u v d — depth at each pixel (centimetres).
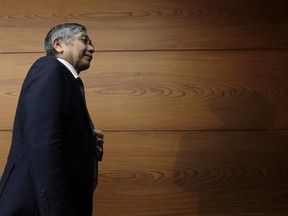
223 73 202
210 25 206
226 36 205
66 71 133
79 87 142
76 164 130
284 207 192
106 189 194
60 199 113
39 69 127
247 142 196
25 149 126
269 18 207
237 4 208
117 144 197
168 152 196
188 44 204
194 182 194
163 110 199
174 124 198
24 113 121
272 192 193
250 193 193
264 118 198
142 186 194
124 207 193
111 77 201
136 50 204
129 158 196
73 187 128
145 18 207
